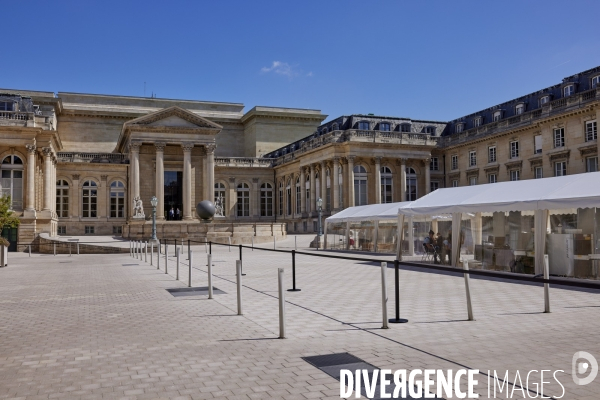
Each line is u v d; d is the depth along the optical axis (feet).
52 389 23.67
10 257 134.72
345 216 138.21
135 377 25.27
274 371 25.79
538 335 33.12
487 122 215.72
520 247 74.08
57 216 225.15
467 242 83.66
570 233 69.82
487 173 208.85
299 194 245.24
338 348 30.14
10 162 179.32
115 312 44.14
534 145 184.65
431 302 47.37
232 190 261.24
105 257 122.42
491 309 43.37
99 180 232.32
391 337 32.81
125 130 216.95
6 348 31.83
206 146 220.43
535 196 70.03
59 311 45.39
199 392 22.89
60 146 216.33
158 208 212.64
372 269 82.28
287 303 47.09
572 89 171.12
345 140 212.84
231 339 33.01
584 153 161.17
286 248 155.02
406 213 92.17
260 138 286.66
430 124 238.89
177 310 44.32
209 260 51.16
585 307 44.24
